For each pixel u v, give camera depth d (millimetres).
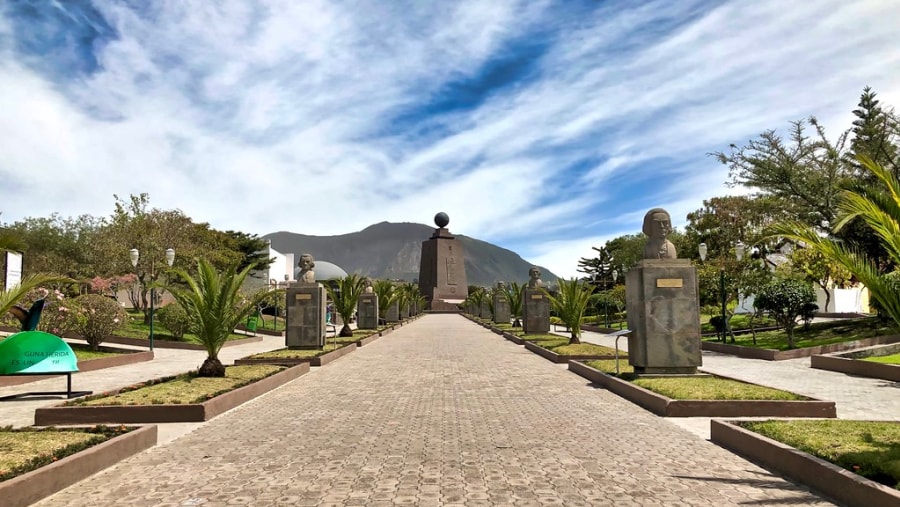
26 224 45750
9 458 6133
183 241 37531
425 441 7914
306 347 20500
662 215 12891
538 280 29281
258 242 55906
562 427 8781
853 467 5668
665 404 9516
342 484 6043
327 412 10070
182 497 5684
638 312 12797
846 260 6832
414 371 16016
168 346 24953
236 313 13586
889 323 21141
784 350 19391
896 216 6879
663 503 5457
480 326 43688
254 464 6820
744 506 5375
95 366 17156
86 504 5516
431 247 92562
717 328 24672
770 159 27656
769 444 6641
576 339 22047
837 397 11219
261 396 11820
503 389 12695
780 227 7219
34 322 12508
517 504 5434
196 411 9312
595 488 5898
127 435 7227
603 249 68500
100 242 35625
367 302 34562
